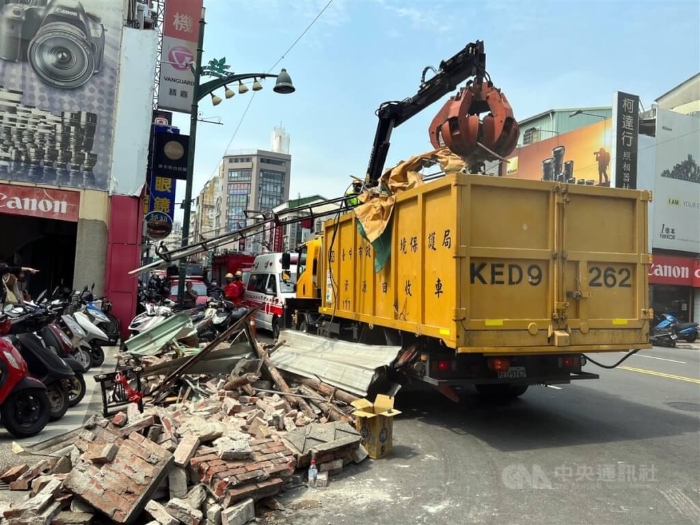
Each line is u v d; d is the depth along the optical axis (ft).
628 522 13.84
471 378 21.20
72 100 44.45
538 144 87.71
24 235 57.93
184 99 59.47
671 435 21.79
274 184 270.67
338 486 16.07
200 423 16.89
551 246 20.47
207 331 38.04
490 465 18.06
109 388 22.82
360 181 32.86
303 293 42.47
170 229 45.57
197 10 59.77
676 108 93.61
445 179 19.85
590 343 20.81
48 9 44.06
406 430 22.26
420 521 13.82
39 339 21.49
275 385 25.12
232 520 12.99
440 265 20.30
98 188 44.98
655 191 75.66
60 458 15.15
